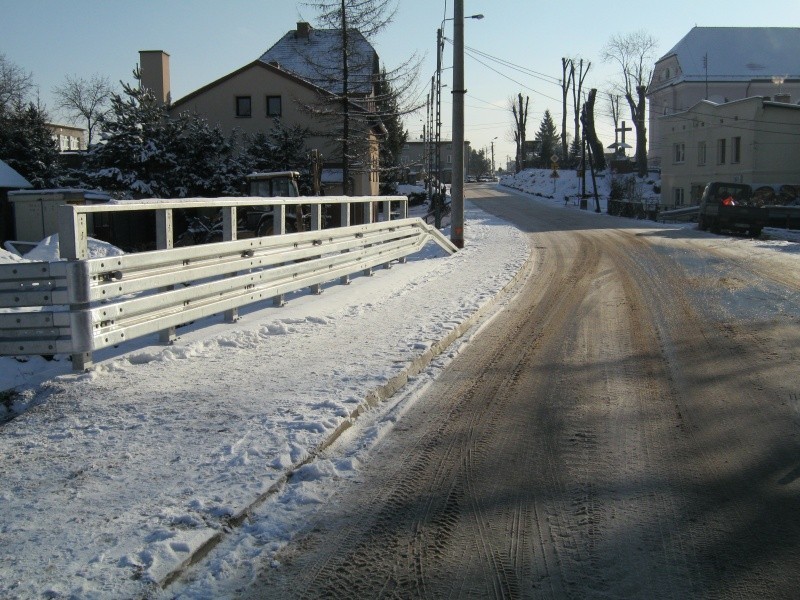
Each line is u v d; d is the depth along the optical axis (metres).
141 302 7.32
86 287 6.60
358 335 9.03
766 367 7.91
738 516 4.42
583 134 59.31
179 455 5.06
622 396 6.94
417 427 6.09
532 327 10.32
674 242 23.50
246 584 3.65
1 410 6.21
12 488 4.54
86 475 4.73
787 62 63.75
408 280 14.25
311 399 6.30
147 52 39.22
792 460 5.31
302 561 3.89
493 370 7.97
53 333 6.61
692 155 48.53
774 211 31.91
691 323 10.39
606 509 4.53
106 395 6.35
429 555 3.97
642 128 70.50
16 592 3.38
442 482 4.95
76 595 3.36
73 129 64.69
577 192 69.50
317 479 4.92
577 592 3.60
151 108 29.20
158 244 7.88
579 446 5.62
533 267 17.61
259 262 9.57
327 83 30.19
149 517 4.14
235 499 4.39
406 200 17.69
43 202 22.73
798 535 4.18
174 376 6.99
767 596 3.56
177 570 3.65
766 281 14.34
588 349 8.90
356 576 3.75
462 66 20.22
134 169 28.20
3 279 6.57
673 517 4.41
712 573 3.77
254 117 39.41
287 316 9.80
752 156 42.19
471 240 24.95
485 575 3.76
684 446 5.61
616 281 14.78
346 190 29.30
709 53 64.19
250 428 5.57
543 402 6.78
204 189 29.31
